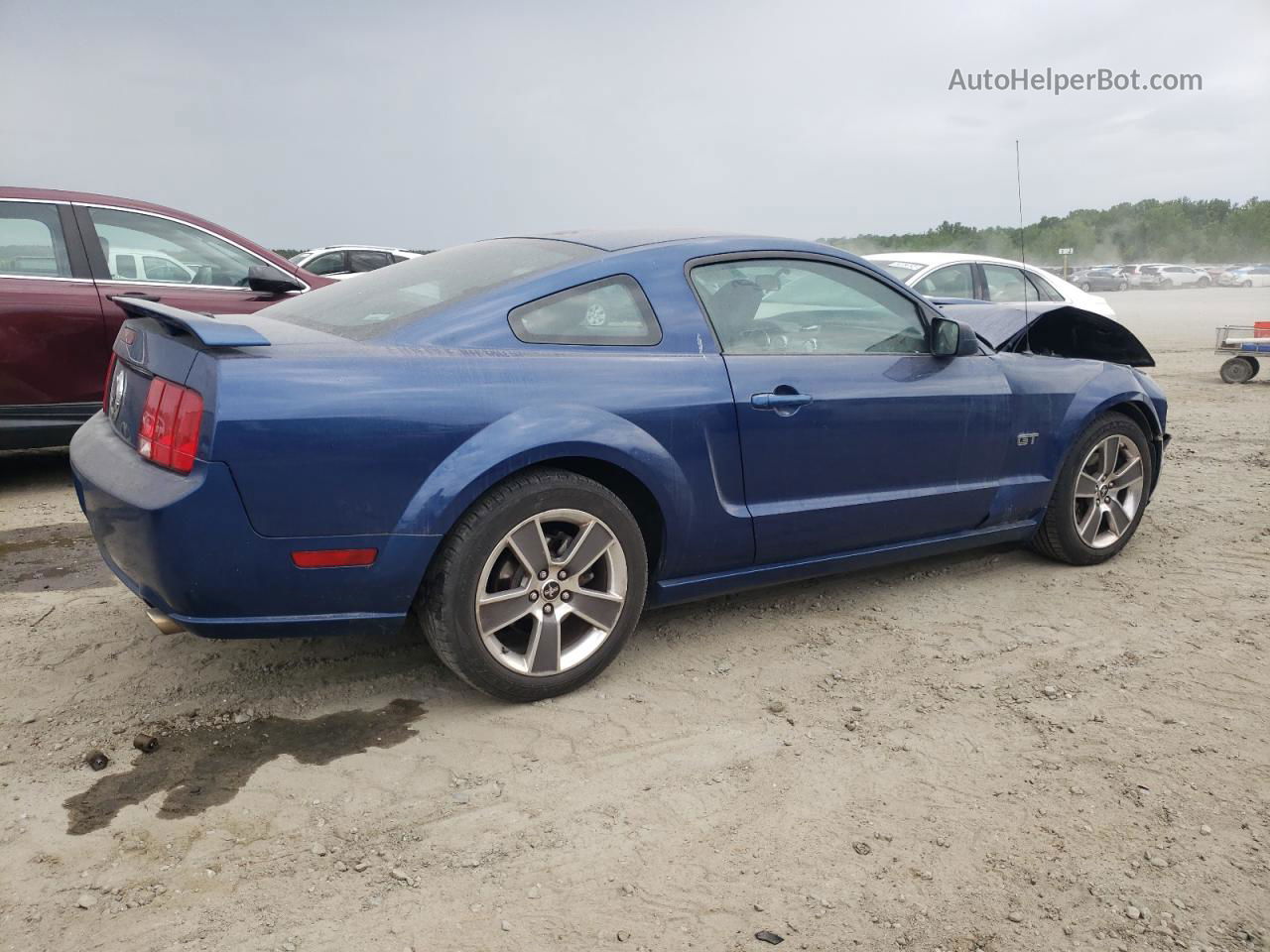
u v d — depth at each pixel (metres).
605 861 2.32
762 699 3.16
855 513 3.66
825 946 2.05
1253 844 2.42
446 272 3.37
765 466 3.39
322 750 2.79
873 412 3.63
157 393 2.69
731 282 3.47
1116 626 3.82
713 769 2.73
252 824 2.43
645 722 2.99
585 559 3.04
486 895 2.19
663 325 3.26
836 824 2.48
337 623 2.75
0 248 5.51
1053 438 4.27
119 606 3.85
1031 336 5.21
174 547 2.53
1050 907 2.18
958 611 3.97
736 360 3.36
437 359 2.82
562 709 3.05
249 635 2.70
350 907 2.13
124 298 3.03
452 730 2.91
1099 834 2.45
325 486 2.61
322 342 2.79
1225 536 5.05
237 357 2.58
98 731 2.86
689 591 3.39
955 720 3.04
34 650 3.41
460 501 2.76
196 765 2.69
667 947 2.04
